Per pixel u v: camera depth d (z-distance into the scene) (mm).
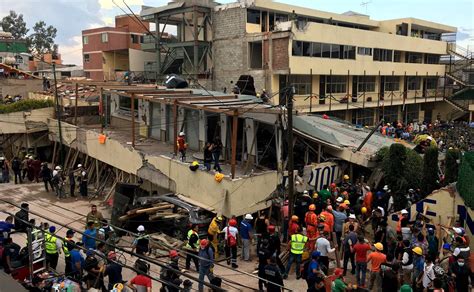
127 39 52969
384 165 18578
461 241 12305
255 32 37594
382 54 44844
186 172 17578
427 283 11375
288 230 14977
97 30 53125
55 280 11383
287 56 34000
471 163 16438
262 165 18812
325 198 16562
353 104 41250
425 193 17359
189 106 17984
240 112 16062
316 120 27484
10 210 20312
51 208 20781
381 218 15117
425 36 57719
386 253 13906
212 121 20281
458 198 15227
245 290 12586
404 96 49062
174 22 43156
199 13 40219
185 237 15727
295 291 12383
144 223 16750
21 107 28750
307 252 13719
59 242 13164
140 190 21188
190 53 40594
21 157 28766
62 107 29375
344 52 39438
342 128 26109
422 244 12789
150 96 20234
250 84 32656
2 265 11891
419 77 52562
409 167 18422
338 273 11000
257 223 14648
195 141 20953
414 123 46406
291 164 14742
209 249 12219
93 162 25125
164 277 10820
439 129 42312
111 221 17453
